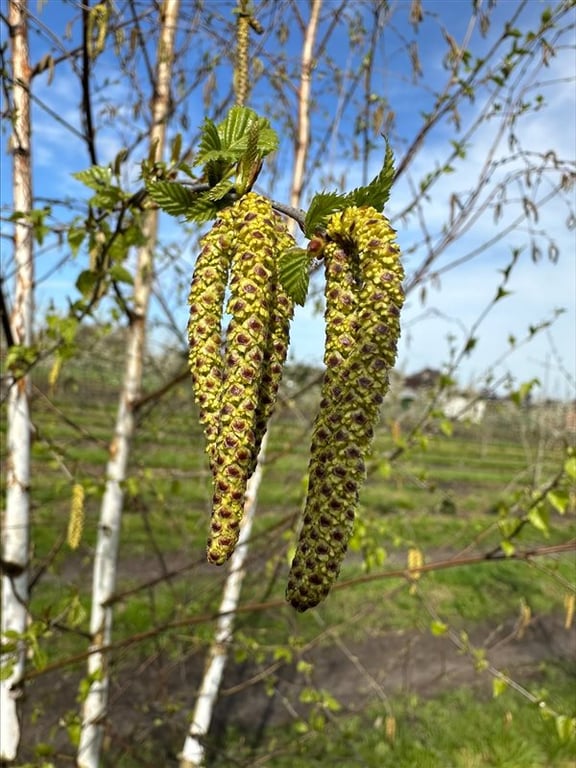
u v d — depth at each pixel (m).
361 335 1.05
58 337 2.90
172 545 9.86
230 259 1.14
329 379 1.08
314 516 1.04
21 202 2.89
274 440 4.65
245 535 4.29
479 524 4.64
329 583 1.01
